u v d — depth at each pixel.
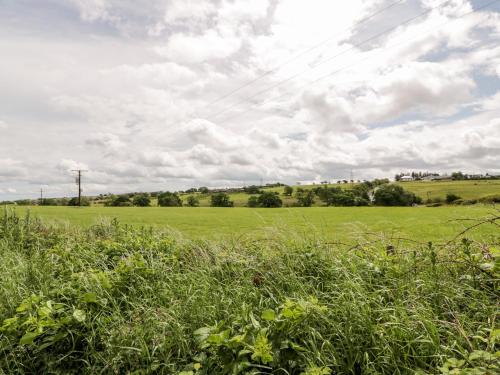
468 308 4.22
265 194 113.38
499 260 4.55
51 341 4.33
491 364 2.95
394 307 4.01
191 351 4.06
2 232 10.89
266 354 3.16
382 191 107.25
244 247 7.09
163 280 6.09
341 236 7.60
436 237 11.90
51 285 5.74
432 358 3.39
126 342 4.25
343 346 3.60
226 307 4.70
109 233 12.50
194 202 126.25
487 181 143.38
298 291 4.88
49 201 134.88
